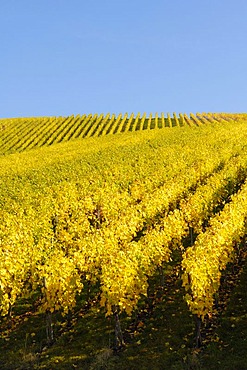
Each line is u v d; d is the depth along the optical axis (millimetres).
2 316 19797
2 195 37812
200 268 17047
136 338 17250
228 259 20531
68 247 25422
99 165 48969
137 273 18375
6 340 17859
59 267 18531
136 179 39219
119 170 43062
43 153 69625
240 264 23234
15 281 19344
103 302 17141
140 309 19500
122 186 37625
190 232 28203
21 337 18062
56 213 30391
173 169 41625
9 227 26578
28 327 18812
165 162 45875
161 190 31984
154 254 20281
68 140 87500
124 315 19109
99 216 32219
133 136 80438
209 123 95312
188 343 16453
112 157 55312
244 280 21266
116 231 23953
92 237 22938
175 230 23500
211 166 41375
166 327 17812
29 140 90062
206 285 16766
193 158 47312
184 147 56500
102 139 81312
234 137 63844
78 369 15438
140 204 29328
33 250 22047
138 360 15680
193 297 16062
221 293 20219
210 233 21328
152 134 80438
